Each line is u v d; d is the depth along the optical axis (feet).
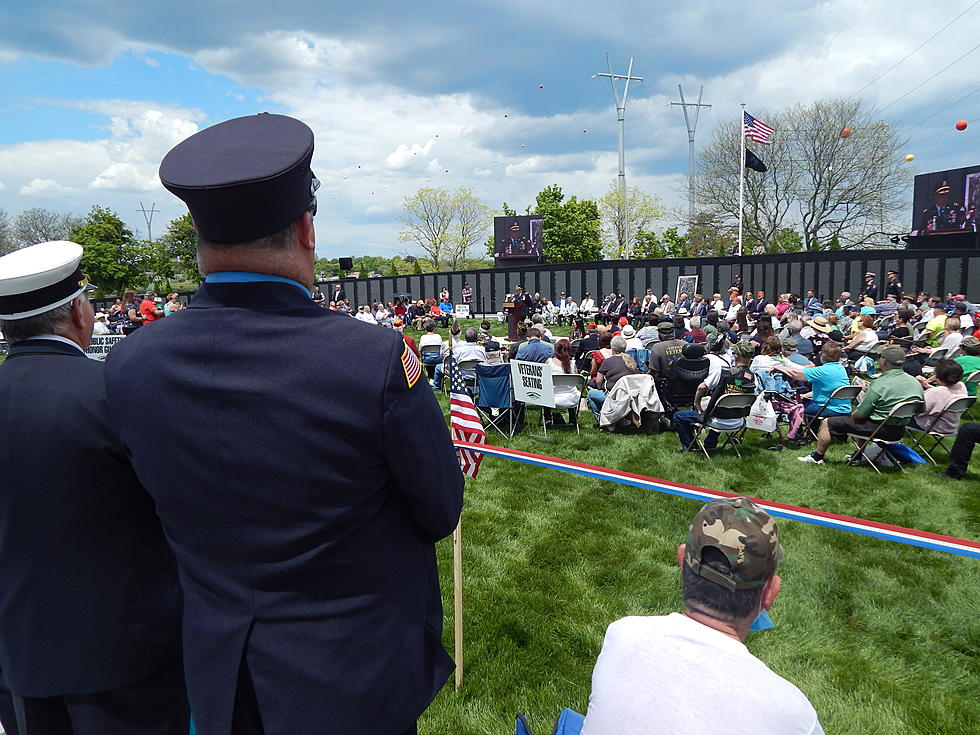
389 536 4.10
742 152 96.89
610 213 179.63
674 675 3.90
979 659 11.07
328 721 3.78
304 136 4.07
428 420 4.02
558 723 6.39
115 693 5.40
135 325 56.03
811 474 21.04
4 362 5.39
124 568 5.25
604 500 18.63
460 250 196.65
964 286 77.97
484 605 12.60
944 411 21.44
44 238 197.36
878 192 122.52
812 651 11.35
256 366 3.76
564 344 29.53
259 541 3.76
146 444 3.95
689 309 80.02
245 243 3.91
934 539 7.34
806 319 43.86
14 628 5.24
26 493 5.02
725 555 4.12
